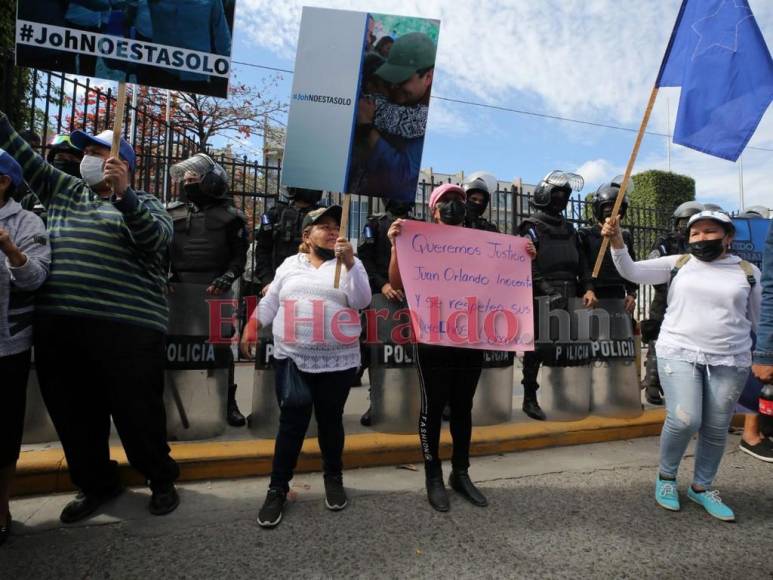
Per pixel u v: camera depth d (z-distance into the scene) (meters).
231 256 3.96
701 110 2.98
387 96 2.88
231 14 2.55
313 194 4.45
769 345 2.63
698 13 3.00
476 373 3.08
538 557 2.42
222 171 4.04
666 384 3.01
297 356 2.75
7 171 2.33
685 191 17.61
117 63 2.43
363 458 3.60
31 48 2.36
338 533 2.61
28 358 2.53
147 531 2.60
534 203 4.64
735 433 4.70
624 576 2.27
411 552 2.44
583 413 4.50
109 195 2.65
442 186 3.25
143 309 2.67
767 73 2.83
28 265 2.32
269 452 3.41
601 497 3.14
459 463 3.10
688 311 2.94
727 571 2.33
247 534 2.59
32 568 2.25
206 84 2.54
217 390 3.73
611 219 3.15
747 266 2.95
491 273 3.21
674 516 2.89
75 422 2.63
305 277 2.82
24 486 3.01
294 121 2.84
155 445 2.72
